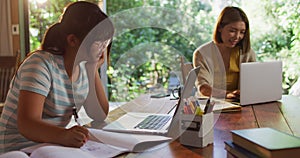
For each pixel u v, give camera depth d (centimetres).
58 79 115
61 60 116
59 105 118
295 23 355
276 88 183
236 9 217
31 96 102
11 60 330
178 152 96
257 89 174
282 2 357
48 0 386
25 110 100
